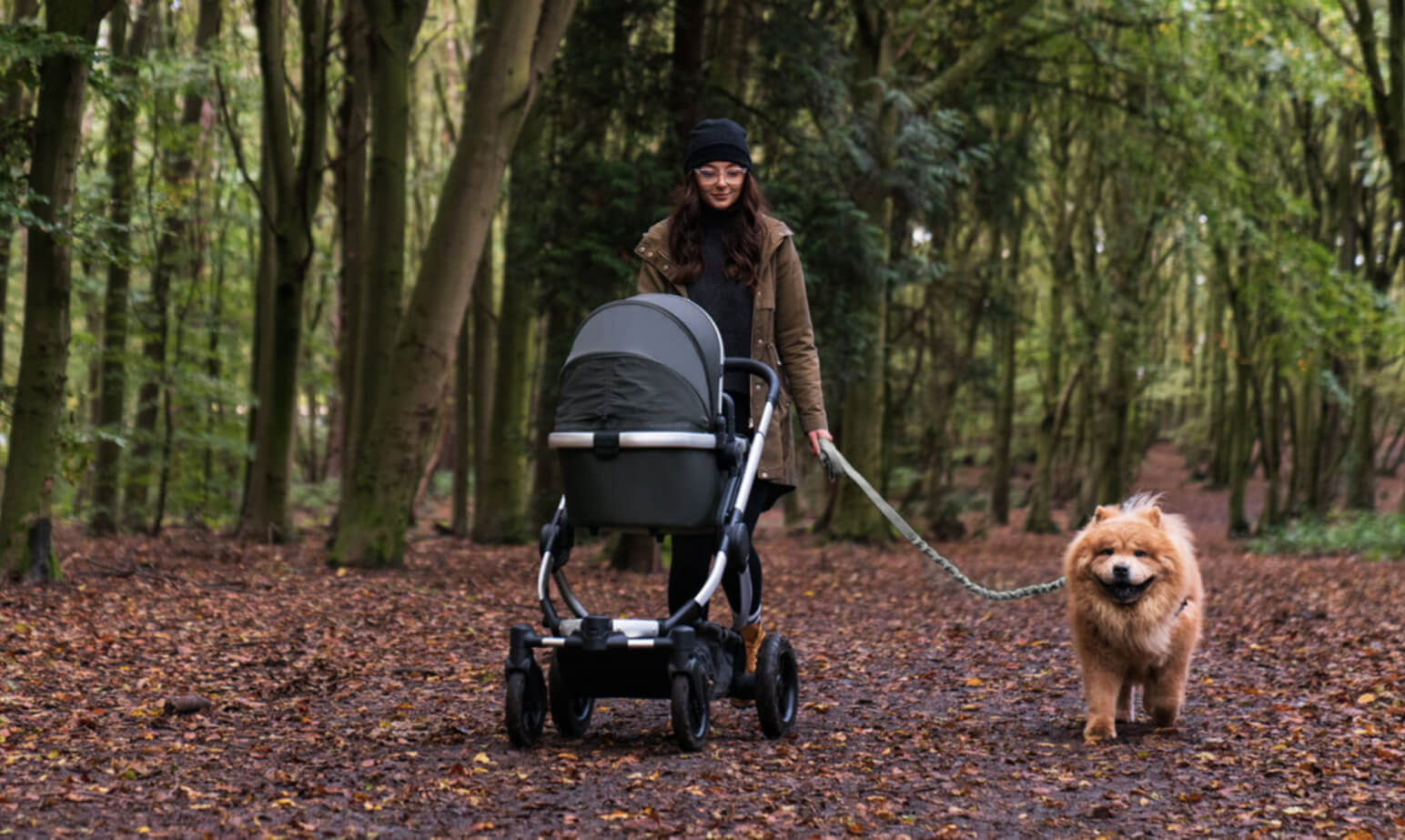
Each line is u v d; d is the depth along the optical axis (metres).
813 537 22.16
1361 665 7.05
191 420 17.89
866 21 17.91
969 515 31.83
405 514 12.41
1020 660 7.49
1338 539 21.20
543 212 13.82
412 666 6.72
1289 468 42.81
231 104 17.67
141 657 6.68
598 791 3.82
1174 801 3.86
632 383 4.28
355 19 15.50
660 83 14.06
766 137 14.73
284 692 5.80
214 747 4.50
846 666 7.19
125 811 3.55
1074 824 3.58
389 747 4.51
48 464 9.48
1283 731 5.04
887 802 3.78
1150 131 20.75
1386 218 24.03
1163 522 4.92
